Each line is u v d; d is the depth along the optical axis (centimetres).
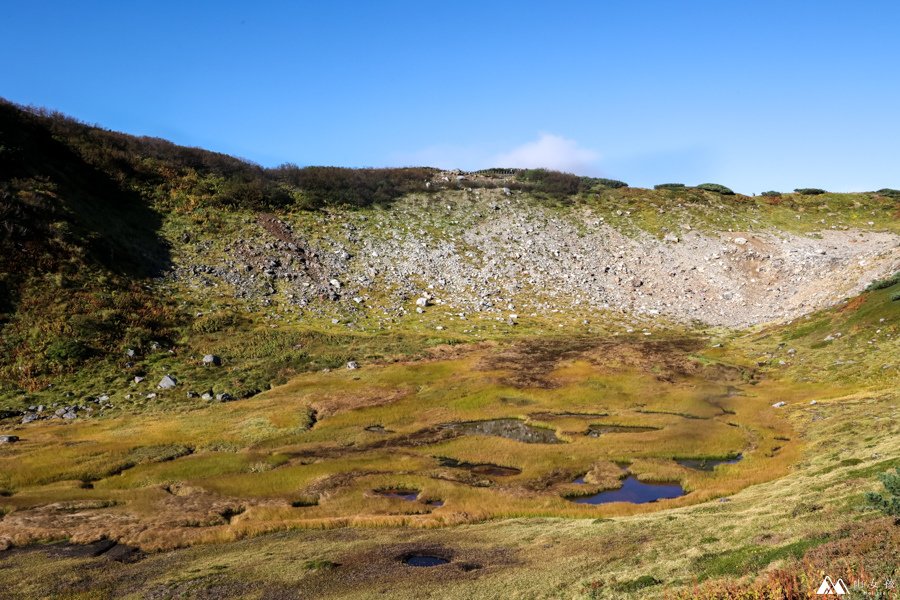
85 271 6681
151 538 2873
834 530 1812
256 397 5566
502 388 5762
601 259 10394
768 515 2292
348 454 4228
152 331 6406
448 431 4762
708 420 4769
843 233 11169
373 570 2317
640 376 6034
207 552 2716
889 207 12338
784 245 10631
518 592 1914
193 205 9344
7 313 5803
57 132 9088
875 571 1358
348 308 8100
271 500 3409
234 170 10819
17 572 2505
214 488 3606
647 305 9219
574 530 2634
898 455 2709
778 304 8762
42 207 6981
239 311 7344
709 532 2258
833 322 6712
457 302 8838
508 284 9475
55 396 5194
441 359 6750
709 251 10531
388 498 3406
